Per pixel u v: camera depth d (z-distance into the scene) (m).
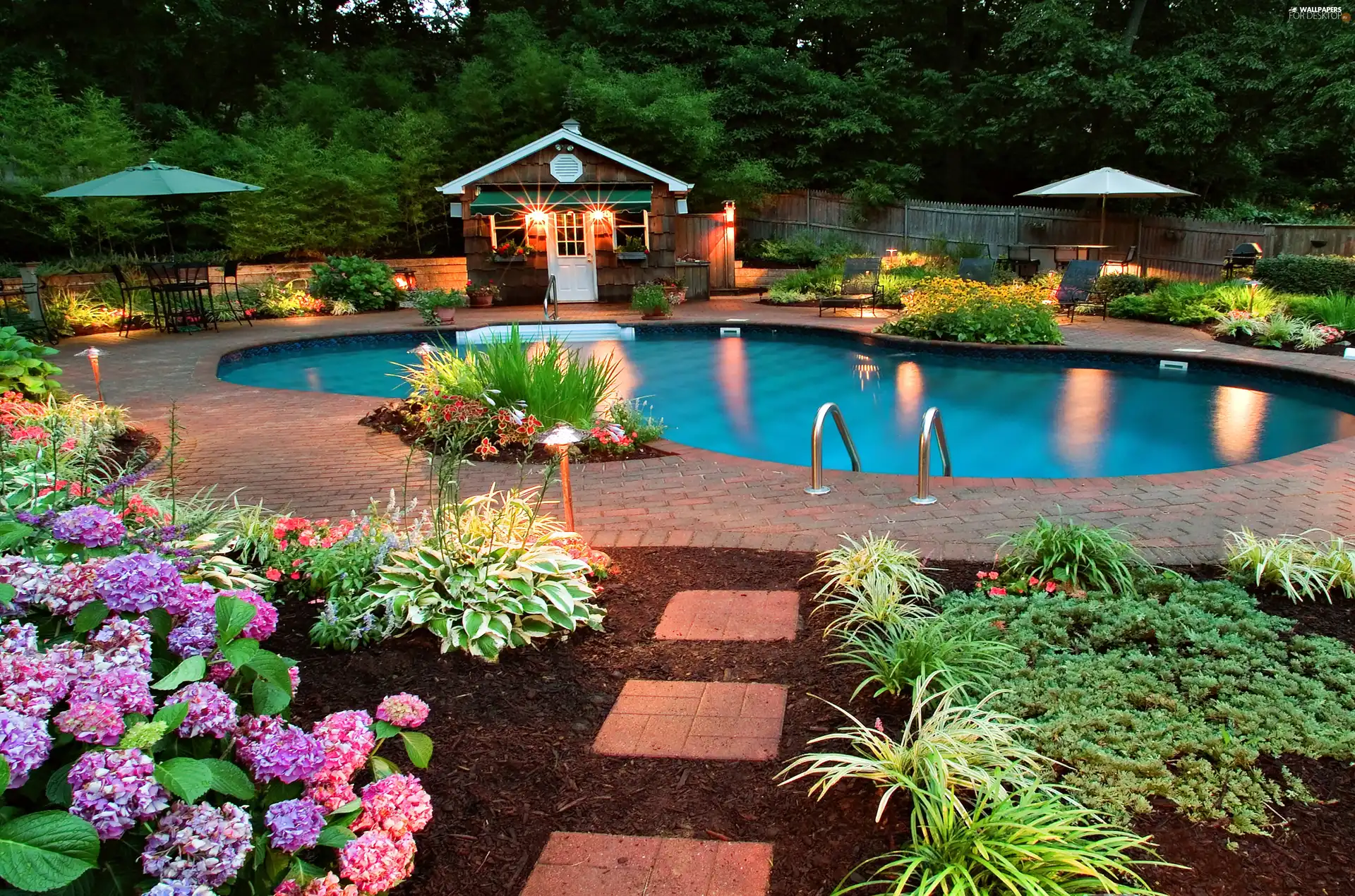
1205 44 19.94
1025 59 21.03
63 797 1.58
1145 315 14.14
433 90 24.31
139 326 14.55
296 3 26.33
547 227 17.05
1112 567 3.70
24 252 17.97
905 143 23.19
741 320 14.24
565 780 2.50
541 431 6.62
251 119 21.27
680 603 3.68
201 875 1.59
